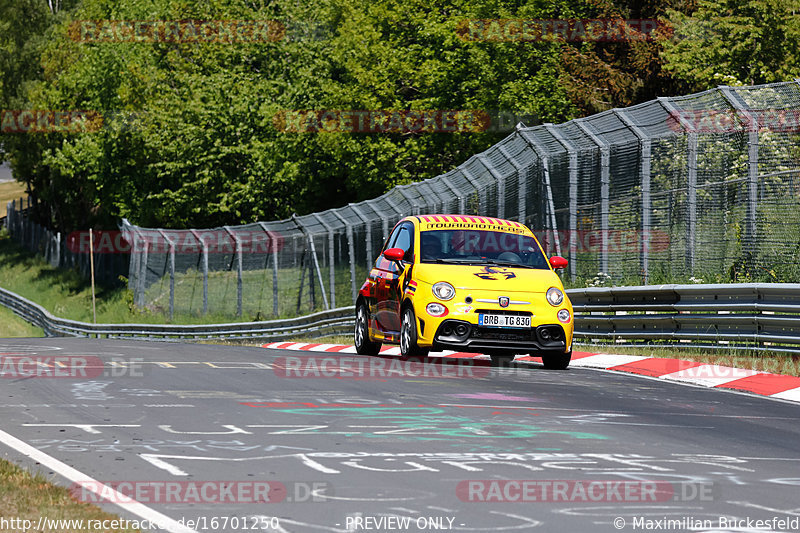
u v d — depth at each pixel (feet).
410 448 88.12
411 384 134.72
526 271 165.27
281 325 387.96
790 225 190.90
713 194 204.23
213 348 227.20
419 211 296.30
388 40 565.12
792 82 190.70
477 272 162.20
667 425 105.09
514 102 468.34
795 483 77.92
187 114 654.53
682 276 206.90
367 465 80.64
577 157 231.30
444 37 525.34
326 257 403.13
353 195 650.84
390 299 174.40
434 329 158.20
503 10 494.59
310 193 643.45
